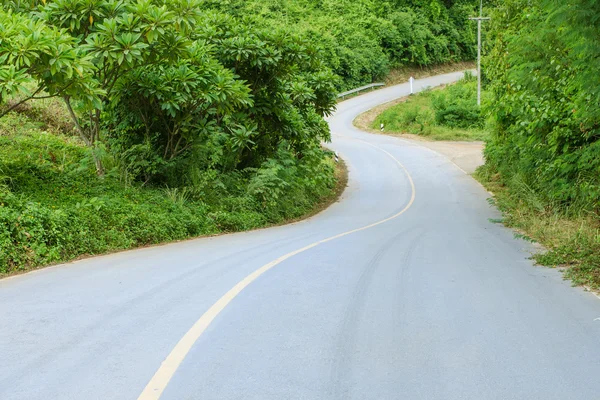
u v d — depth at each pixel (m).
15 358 4.49
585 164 13.98
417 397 3.87
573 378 4.24
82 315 5.77
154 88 14.30
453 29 81.81
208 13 19.45
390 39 73.00
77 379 4.07
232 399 3.78
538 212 16.84
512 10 22.25
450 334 5.32
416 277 8.12
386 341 5.07
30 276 8.10
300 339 5.09
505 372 4.35
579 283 7.73
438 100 52.66
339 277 8.00
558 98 15.30
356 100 64.12
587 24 8.55
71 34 13.32
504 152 25.50
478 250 11.21
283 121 20.92
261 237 14.06
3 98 9.72
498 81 22.95
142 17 12.66
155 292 6.88
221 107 15.51
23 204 10.28
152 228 12.66
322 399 3.80
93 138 15.26
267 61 18.22
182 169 16.56
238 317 5.77
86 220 10.98
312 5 71.44
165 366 4.35
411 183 30.20
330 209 24.11
